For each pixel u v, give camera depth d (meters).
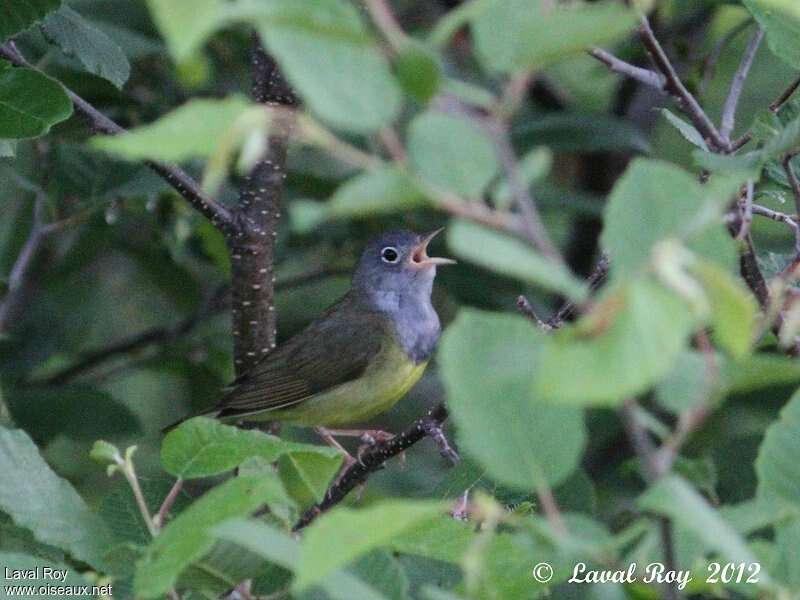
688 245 4.74
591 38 4.47
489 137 4.62
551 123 13.98
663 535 4.99
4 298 14.09
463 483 8.67
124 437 13.92
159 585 5.91
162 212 14.73
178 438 6.86
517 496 8.74
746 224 7.68
